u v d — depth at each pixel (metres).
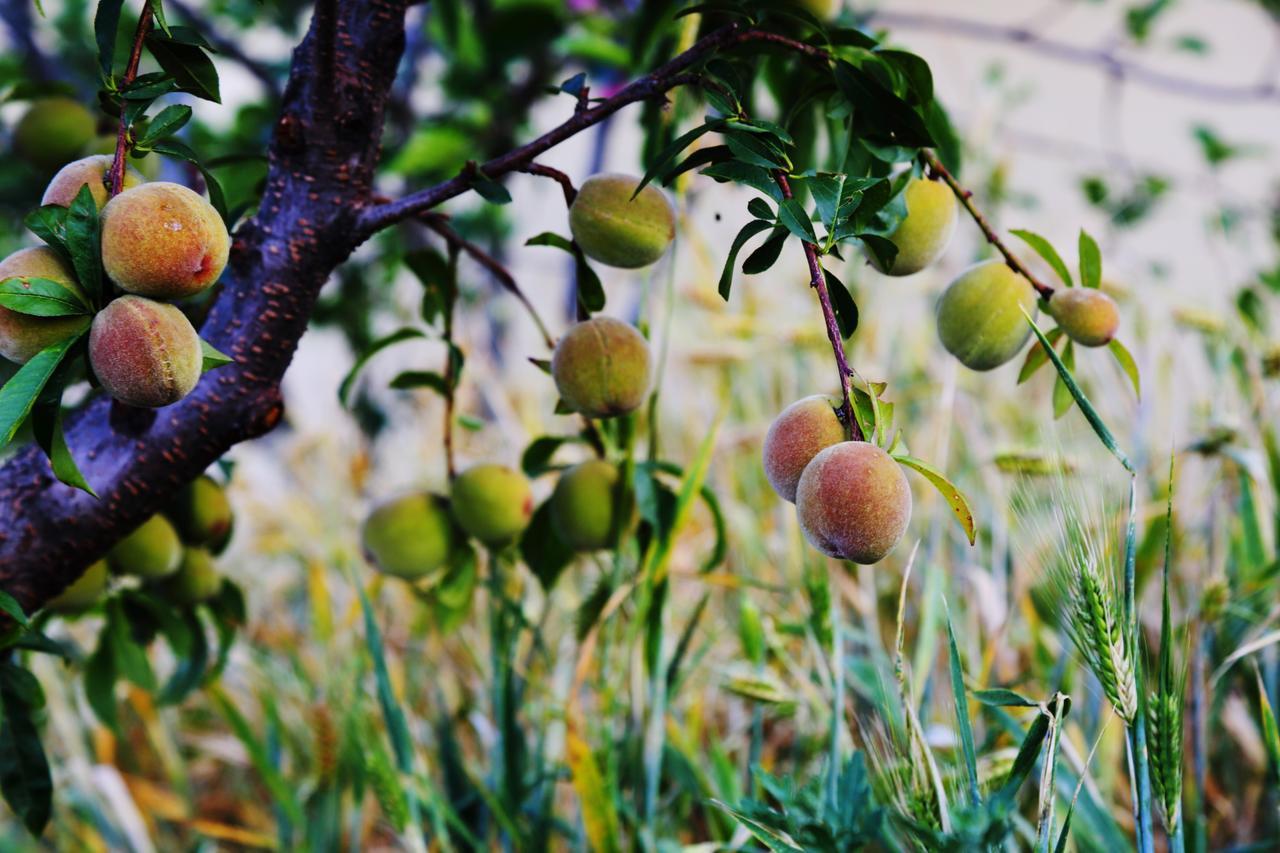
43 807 1.76
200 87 1.64
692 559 2.48
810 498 1.56
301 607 3.17
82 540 1.71
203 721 2.73
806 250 1.58
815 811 1.66
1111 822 1.85
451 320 1.87
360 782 2.05
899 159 1.69
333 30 1.66
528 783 2.00
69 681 2.39
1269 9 3.22
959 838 1.54
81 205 1.57
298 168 1.69
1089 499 1.70
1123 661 1.62
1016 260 1.71
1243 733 2.01
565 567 1.94
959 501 1.55
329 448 2.96
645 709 1.96
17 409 1.55
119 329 1.56
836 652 1.88
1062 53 2.86
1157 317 2.55
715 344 2.69
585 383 1.76
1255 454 2.04
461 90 2.45
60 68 2.76
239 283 1.70
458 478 1.90
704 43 1.68
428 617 2.39
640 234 1.71
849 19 1.90
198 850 2.21
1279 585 2.08
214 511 1.87
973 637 2.13
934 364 2.88
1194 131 3.27
